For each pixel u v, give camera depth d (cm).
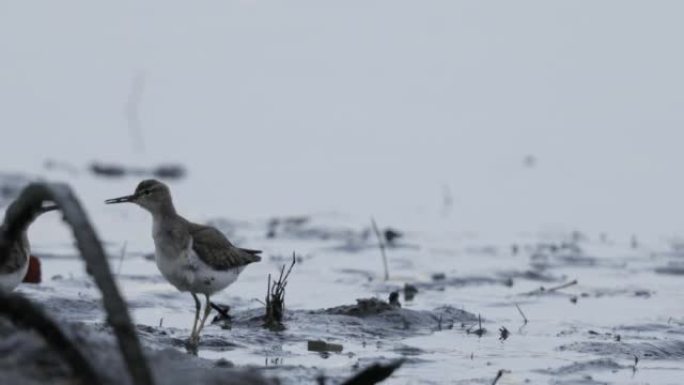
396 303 1294
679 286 1502
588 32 4338
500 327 1191
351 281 1492
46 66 3872
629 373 973
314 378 884
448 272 1578
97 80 3759
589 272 1612
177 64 4025
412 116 3456
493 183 2595
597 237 1975
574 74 3891
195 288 1120
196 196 2373
